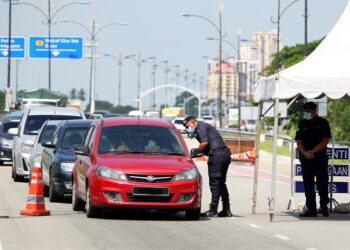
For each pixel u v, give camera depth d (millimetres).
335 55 40844
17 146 63562
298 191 46594
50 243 31344
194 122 41656
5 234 33844
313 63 40344
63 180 47438
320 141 41938
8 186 59219
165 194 38000
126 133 41250
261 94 42750
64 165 47625
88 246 30625
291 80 39562
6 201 48219
